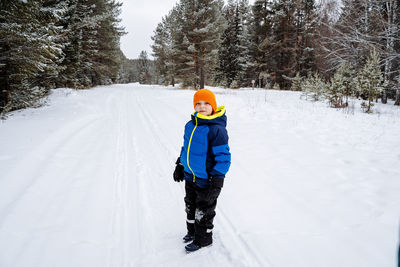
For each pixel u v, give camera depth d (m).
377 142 5.12
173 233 2.34
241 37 30.41
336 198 2.92
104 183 3.36
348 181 3.36
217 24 21.89
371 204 2.75
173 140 5.53
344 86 10.45
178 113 8.80
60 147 4.57
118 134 6.06
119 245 2.16
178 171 2.18
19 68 7.86
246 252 2.04
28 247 2.02
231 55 31.83
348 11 15.33
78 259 1.95
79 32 16.61
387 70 13.82
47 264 1.87
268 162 4.14
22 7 6.62
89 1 20.80
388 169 3.70
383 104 13.05
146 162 4.21
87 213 2.61
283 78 31.16
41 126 5.91
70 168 3.73
